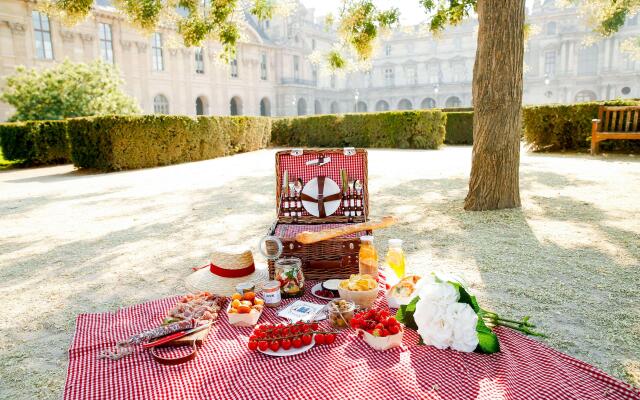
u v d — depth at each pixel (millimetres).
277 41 54375
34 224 6715
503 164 6430
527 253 4617
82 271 4539
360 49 10328
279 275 3203
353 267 3451
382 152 17078
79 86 22703
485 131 6402
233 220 6496
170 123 14688
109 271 4516
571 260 4363
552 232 5312
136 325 2936
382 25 10086
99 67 24234
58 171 14344
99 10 32812
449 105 63125
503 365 2230
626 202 6715
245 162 14852
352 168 4066
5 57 28484
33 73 22656
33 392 2508
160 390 2156
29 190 10297
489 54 6199
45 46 30469
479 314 2477
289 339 2445
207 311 2842
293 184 4051
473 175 6621
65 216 7215
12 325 3365
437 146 18359
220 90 45312
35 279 4352
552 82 56031
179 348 2516
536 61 57000
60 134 15898
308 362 2316
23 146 15688
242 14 10000
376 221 3475
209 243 5391
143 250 5191
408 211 6703
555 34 55688
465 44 61219
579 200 6953
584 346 2797
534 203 6836
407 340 2531
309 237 3230
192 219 6652
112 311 3545
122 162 13516
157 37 38656
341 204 4020
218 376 2246
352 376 2156
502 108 6305
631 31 52188
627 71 52500
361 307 2912
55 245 5516
